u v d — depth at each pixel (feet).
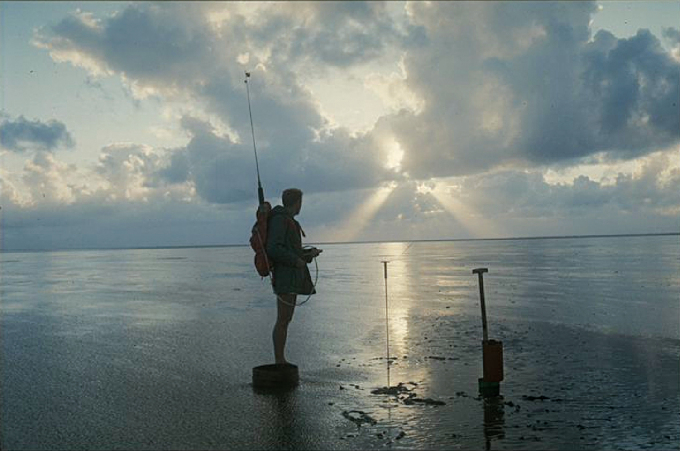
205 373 23.20
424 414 17.21
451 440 14.90
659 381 20.79
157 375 22.98
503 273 86.12
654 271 82.53
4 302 57.36
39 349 29.58
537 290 57.21
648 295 50.49
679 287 57.62
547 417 16.71
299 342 30.17
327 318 39.40
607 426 15.88
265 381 20.85
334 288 65.46
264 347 28.89
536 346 27.81
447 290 59.93
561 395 19.03
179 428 16.30
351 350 27.76
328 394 19.70
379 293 57.93
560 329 32.78
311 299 52.29
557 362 24.13
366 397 19.21
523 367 23.30
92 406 18.65
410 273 95.14
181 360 25.90
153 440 15.38
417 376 22.16
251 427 16.28
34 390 20.86
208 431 16.01
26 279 101.60
